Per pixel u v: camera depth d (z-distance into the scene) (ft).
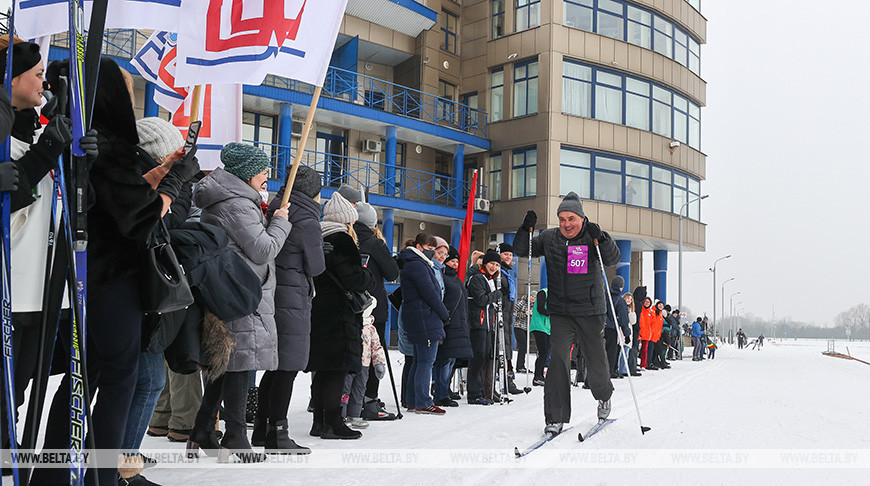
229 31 13.19
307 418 19.08
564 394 16.44
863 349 202.08
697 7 92.68
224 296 10.23
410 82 77.25
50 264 7.21
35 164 6.55
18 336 7.33
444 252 22.33
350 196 18.62
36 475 7.52
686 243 85.35
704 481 11.94
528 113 74.43
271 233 11.80
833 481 12.33
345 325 14.85
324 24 13.61
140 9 13.04
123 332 7.84
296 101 61.11
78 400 6.76
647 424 18.70
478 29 79.82
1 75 7.17
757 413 22.26
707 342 78.74
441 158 79.05
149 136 9.48
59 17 12.26
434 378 22.72
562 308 16.58
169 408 15.19
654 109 81.61
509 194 74.90
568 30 74.33
